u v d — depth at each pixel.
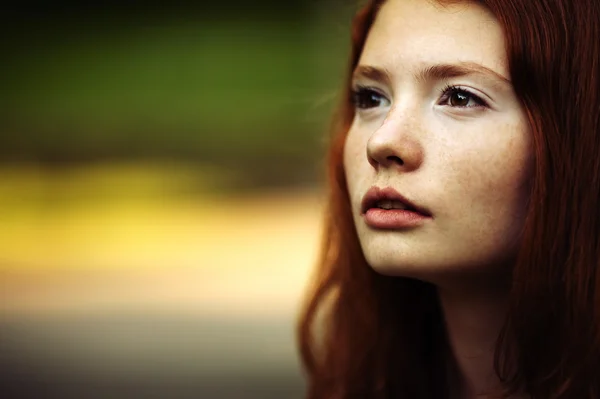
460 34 1.24
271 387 4.23
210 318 5.41
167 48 13.94
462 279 1.30
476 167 1.22
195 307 5.62
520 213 1.25
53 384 4.33
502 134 1.23
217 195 9.12
